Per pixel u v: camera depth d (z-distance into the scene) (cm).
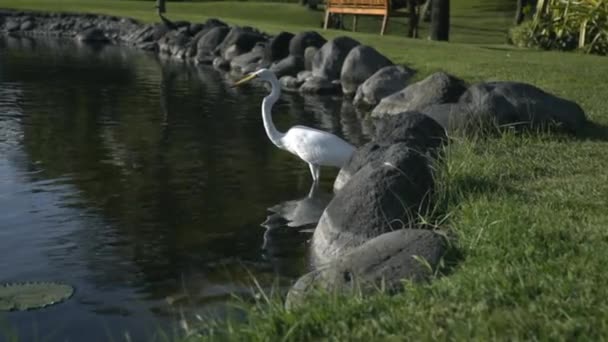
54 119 1572
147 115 1630
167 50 3098
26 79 2222
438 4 2934
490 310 489
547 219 678
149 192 1016
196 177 1092
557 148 1023
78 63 2680
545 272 544
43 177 1093
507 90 1159
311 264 741
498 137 1089
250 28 2875
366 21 4272
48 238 835
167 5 4900
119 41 3556
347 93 1952
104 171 1127
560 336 441
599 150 1012
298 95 1959
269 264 752
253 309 571
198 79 2278
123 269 745
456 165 863
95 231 859
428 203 753
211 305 655
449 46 2472
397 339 458
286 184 1054
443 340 448
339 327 487
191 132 1430
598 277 532
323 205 952
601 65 1931
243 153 1247
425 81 1378
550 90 1523
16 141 1344
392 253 601
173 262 762
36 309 649
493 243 618
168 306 655
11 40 3559
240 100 1862
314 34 2330
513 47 2553
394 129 1002
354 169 938
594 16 2378
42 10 4075
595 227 659
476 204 729
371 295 546
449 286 532
